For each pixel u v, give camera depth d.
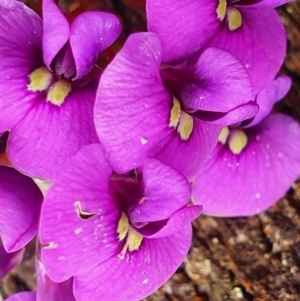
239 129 0.05
